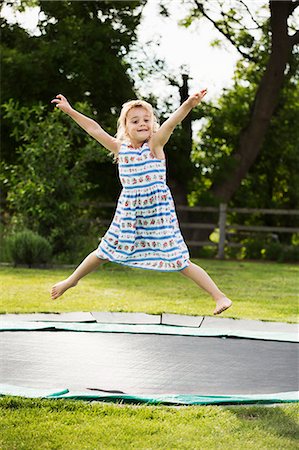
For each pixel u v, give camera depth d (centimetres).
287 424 349
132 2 1617
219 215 1617
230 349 523
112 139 434
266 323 639
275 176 1906
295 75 1767
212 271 1190
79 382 422
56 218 1206
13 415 353
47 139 1206
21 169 1234
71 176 1227
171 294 836
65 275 1002
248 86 1853
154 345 527
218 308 409
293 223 1892
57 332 562
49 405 369
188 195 1897
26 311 655
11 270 1062
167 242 417
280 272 1209
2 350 496
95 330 569
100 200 1711
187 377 441
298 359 498
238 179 1752
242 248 1734
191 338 558
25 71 1527
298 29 1672
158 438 327
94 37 1564
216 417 358
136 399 384
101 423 345
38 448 312
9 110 1239
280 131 1822
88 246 1236
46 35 1623
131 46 1630
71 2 1611
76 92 1585
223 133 1788
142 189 419
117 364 467
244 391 413
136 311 680
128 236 421
